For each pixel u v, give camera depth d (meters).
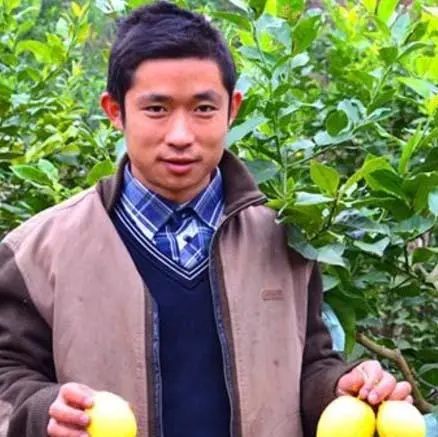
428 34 2.56
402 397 1.57
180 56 1.62
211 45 1.64
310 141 2.30
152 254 1.71
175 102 1.62
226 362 1.66
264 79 2.33
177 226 1.73
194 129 1.63
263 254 1.76
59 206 1.76
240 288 1.70
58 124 2.85
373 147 2.61
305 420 1.71
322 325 1.82
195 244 1.73
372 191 2.11
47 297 1.67
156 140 1.64
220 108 1.66
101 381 1.63
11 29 3.09
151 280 1.69
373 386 1.57
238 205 1.72
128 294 1.66
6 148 2.87
